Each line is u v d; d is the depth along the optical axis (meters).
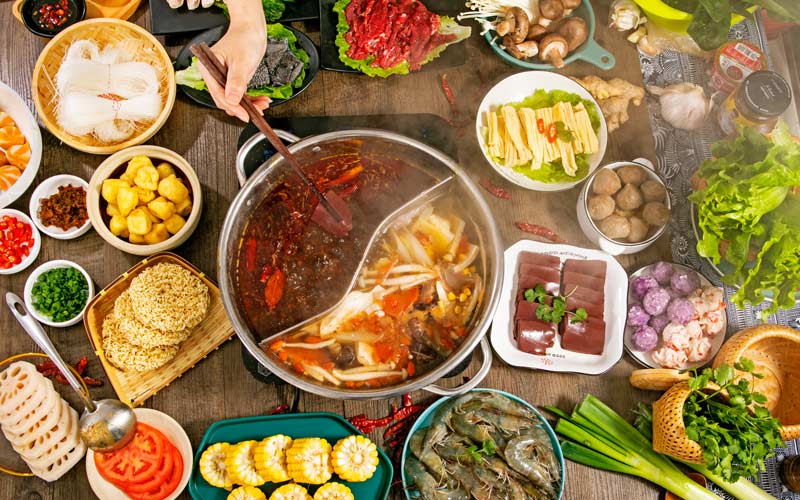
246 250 1.18
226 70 1.08
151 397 1.20
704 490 1.20
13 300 1.08
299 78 1.28
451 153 1.28
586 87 1.33
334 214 1.14
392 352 1.16
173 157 1.21
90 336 1.17
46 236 1.25
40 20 1.29
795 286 1.15
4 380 1.16
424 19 1.28
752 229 1.16
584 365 1.22
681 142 1.34
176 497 1.17
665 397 1.18
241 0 1.14
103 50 1.25
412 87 1.32
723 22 1.24
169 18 1.30
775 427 1.14
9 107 1.27
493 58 1.34
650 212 1.23
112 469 1.16
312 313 1.16
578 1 1.32
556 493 1.18
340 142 1.17
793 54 1.40
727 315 1.27
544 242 1.28
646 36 1.36
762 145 1.17
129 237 1.22
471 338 1.09
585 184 1.26
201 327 1.21
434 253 1.19
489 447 1.17
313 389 1.07
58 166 1.27
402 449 1.21
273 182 1.18
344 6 1.29
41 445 1.15
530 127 1.27
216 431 1.17
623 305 1.23
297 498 1.14
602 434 1.21
